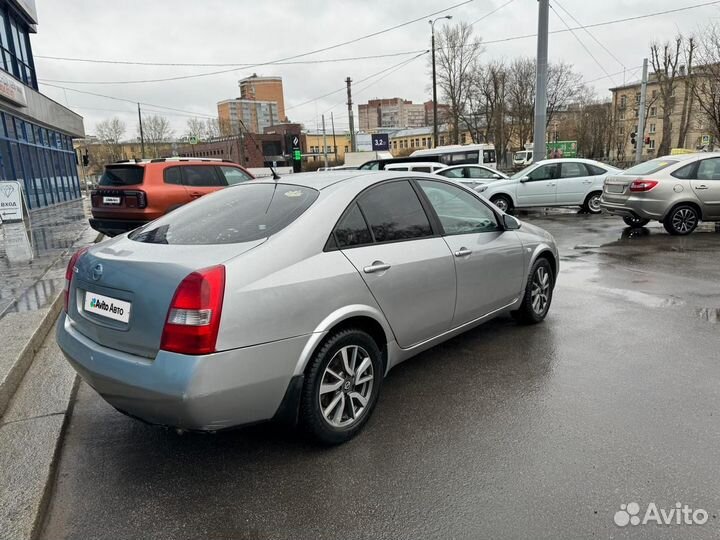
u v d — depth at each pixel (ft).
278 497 8.06
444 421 10.25
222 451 9.39
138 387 7.68
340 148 311.88
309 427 8.96
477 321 13.33
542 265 15.78
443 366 12.93
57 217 50.96
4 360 11.89
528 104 168.55
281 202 10.03
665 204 32.37
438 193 12.39
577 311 17.24
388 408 10.83
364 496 8.04
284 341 8.26
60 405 10.74
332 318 8.93
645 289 19.93
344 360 9.37
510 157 202.90
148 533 7.34
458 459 8.94
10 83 50.75
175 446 9.60
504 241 13.91
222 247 8.61
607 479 8.27
